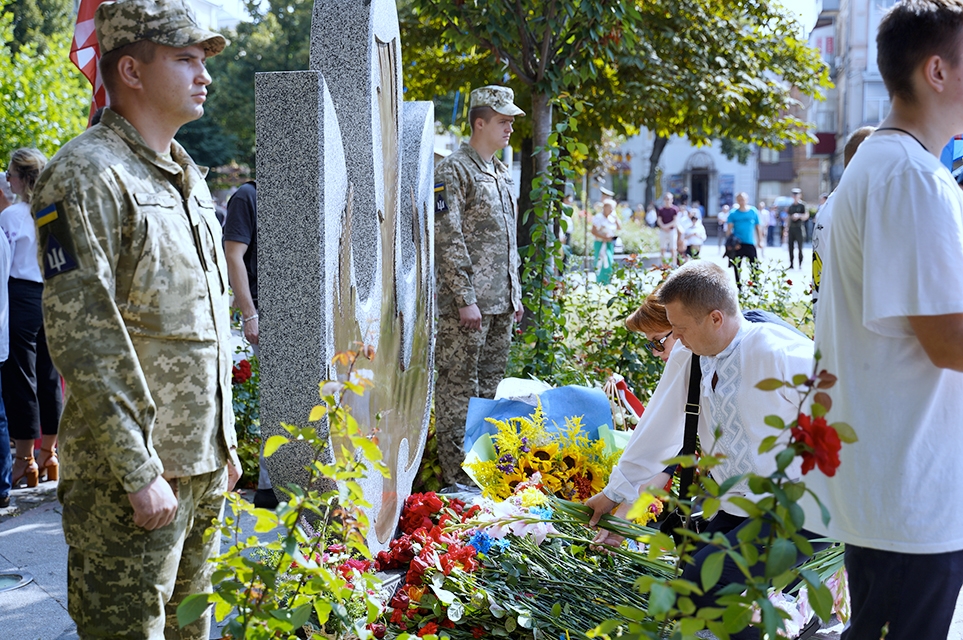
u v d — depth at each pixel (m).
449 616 2.96
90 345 1.99
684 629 1.67
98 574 2.17
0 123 11.02
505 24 6.82
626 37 7.22
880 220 1.98
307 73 2.87
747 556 1.70
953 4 2.02
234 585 1.98
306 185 2.89
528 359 6.40
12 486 5.20
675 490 3.51
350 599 2.54
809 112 57.00
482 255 5.11
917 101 2.08
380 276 3.68
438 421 5.07
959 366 1.92
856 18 48.31
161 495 2.06
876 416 2.04
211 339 2.29
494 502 3.66
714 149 58.53
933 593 2.05
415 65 13.77
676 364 3.16
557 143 6.61
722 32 13.66
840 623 3.54
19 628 3.32
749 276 8.77
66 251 2.01
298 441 2.95
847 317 2.11
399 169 4.16
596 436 4.25
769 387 1.75
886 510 2.02
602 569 3.28
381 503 3.68
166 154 2.30
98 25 2.20
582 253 21.39
